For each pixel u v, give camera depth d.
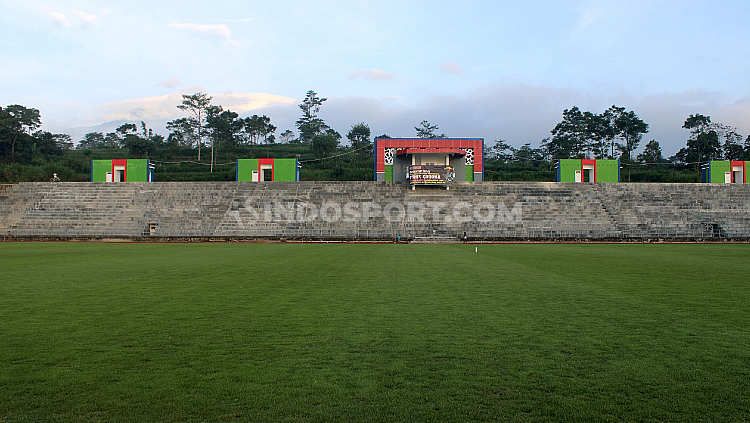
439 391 7.52
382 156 56.25
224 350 9.52
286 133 135.38
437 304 13.98
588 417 6.66
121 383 7.80
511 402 7.13
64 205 51.00
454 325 11.49
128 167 56.72
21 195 52.50
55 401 7.14
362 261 26.34
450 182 53.56
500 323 11.70
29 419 6.58
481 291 16.25
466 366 8.62
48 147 94.88
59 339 10.27
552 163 94.38
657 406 7.01
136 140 94.38
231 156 97.94
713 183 54.41
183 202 51.06
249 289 16.64
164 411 6.82
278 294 15.62
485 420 6.55
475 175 55.47
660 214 49.62
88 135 151.62
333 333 10.77
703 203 51.28
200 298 14.91
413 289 16.64
